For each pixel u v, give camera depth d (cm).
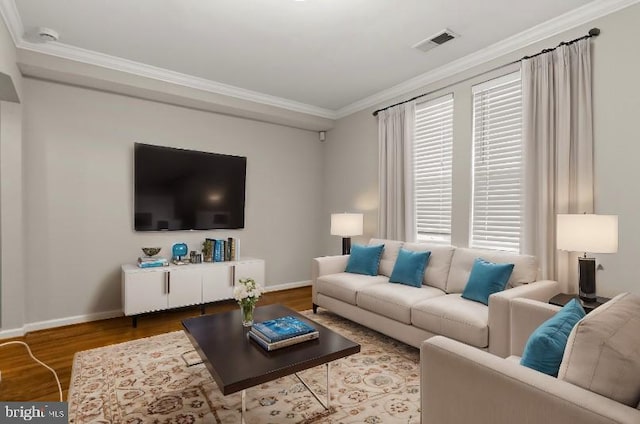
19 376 245
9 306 323
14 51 295
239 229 479
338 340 209
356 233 433
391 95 436
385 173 437
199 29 295
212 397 215
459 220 361
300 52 337
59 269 355
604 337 106
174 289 374
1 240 321
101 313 377
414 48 328
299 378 238
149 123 406
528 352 131
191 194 431
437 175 389
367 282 340
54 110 351
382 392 222
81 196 366
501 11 268
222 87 420
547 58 283
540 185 287
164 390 223
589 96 262
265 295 481
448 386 131
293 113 488
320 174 555
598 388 103
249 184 487
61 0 253
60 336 323
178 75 387
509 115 323
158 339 314
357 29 293
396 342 305
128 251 393
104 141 378
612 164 253
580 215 227
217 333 221
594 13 260
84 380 235
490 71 333
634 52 243
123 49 331
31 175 341
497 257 291
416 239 411
